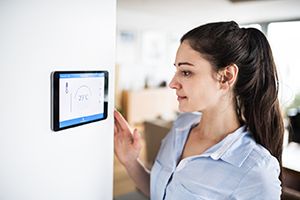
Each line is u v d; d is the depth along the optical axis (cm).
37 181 51
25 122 47
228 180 73
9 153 46
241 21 314
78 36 55
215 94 73
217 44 69
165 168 90
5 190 46
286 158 180
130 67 562
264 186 68
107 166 70
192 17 320
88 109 60
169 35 617
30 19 45
